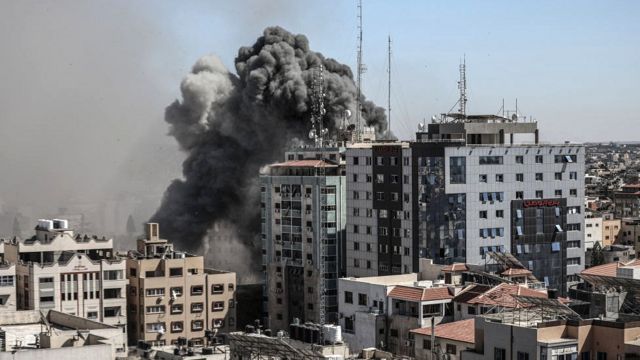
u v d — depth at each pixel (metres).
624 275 194.62
